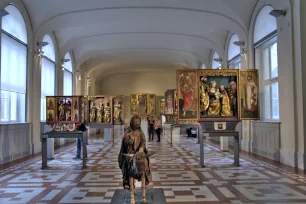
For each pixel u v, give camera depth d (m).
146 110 31.72
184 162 10.19
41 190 6.44
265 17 11.44
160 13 13.09
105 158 11.26
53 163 10.05
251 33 12.66
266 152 11.19
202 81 9.68
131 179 4.76
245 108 9.70
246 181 7.22
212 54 20.34
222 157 11.35
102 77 31.91
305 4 8.81
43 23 12.76
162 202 4.89
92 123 17.27
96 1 11.92
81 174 8.18
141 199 5.09
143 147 4.90
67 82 19.27
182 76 9.68
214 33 16.55
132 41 18.89
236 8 12.30
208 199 5.72
